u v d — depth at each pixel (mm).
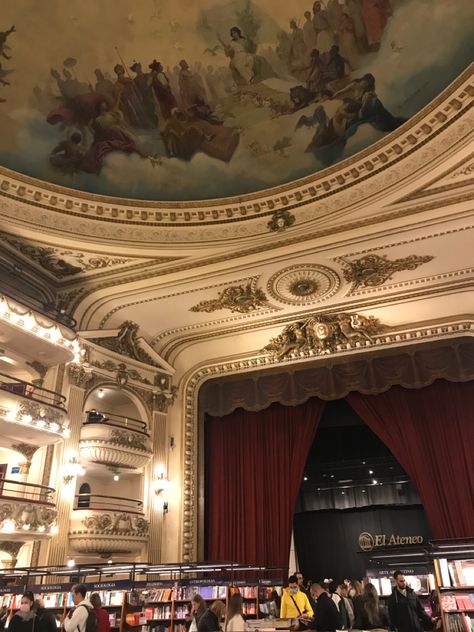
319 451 16062
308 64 9977
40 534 9711
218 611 6793
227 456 14945
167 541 12945
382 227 10602
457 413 13234
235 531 14039
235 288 12562
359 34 9445
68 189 10305
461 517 12367
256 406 14648
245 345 14930
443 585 7371
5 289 10805
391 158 9719
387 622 7559
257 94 10414
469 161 9344
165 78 10438
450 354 13375
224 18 9898
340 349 14055
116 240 10859
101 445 11891
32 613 5996
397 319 13773
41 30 9656
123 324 13359
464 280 12414
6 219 9969
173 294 12609
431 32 8906
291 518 13781
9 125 9883
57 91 10133
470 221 10398
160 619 9266
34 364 11180
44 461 10742
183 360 15234
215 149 10836
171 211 10891
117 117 10586
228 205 10820
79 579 8945
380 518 15578
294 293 12898
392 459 15359
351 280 12383
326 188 10320
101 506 13320
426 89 9164
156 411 13977
